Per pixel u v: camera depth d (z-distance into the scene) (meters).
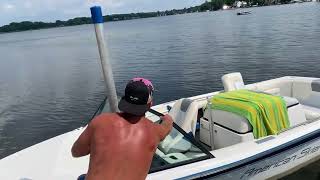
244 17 76.06
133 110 2.63
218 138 5.08
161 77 16.42
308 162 5.37
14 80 20.47
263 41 26.61
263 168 4.67
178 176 3.95
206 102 5.91
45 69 24.42
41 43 68.12
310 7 92.75
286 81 7.01
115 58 26.05
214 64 18.48
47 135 10.08
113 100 3.94
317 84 6.48
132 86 2.64
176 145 4.32
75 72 21.27
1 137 10.16
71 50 40.56
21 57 37.25
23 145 9.48
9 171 4.31
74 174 4.18
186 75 16.25
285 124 4.98
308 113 6.03
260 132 4.80
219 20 77.75
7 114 12.58
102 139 2.56
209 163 4.14
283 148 4.68
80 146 2.68
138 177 2.56
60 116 11.71
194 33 45.59
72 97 14.20
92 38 68.81
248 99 4.95
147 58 24.14
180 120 5.06
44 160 4.51
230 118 4.85
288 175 5.25
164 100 12.30
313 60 16.45
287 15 61.44
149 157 2.63
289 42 24.06
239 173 4.41
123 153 2.53
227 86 6.45
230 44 27.06
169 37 43.69
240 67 16.80
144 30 75.88
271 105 4.86
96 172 2.51
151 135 2.66
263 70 15.59
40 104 13.59
